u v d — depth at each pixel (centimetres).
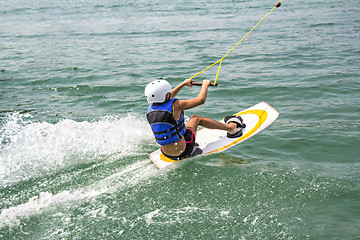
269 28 3161
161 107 841
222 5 4884
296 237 575
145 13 4453
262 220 625
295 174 793
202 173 820
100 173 850
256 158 902
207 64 2017
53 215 671
